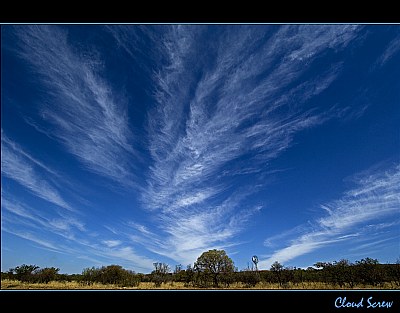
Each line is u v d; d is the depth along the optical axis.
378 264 20.95
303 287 21.25
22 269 27.62
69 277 29.94
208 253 27.64
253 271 26.22
